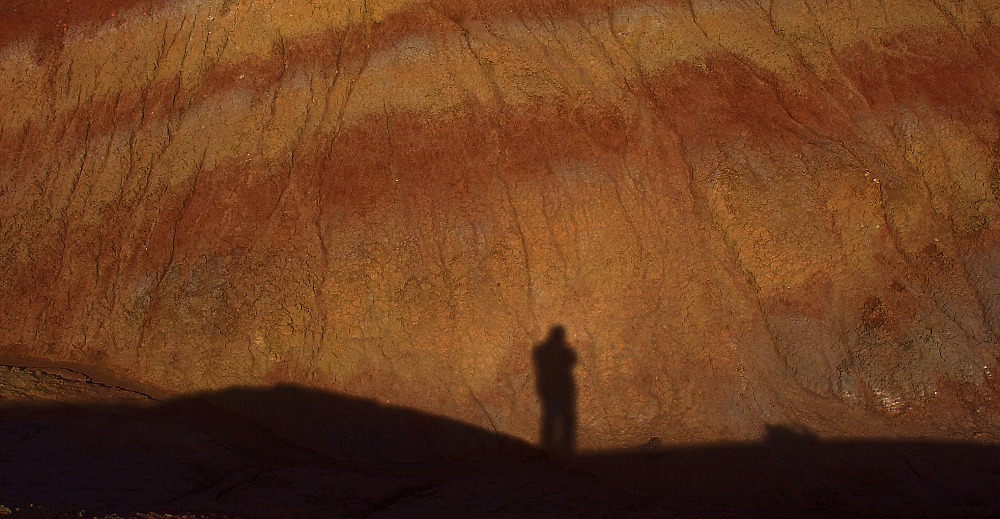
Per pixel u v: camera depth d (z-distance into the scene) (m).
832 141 10.45
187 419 9.06
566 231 10.18
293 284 9.98
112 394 9.28
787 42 11.11
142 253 10.44
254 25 11.27
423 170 10.45
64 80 11.43
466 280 9.98
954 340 9.37
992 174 10.14
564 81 10.82
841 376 9.43
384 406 9.57
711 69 10.89
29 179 11.02
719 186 10.21
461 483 8.08
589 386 9.65
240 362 9.72
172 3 11.52
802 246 9.94
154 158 10.95
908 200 10.07
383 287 9.97
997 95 10.55
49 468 7.05
